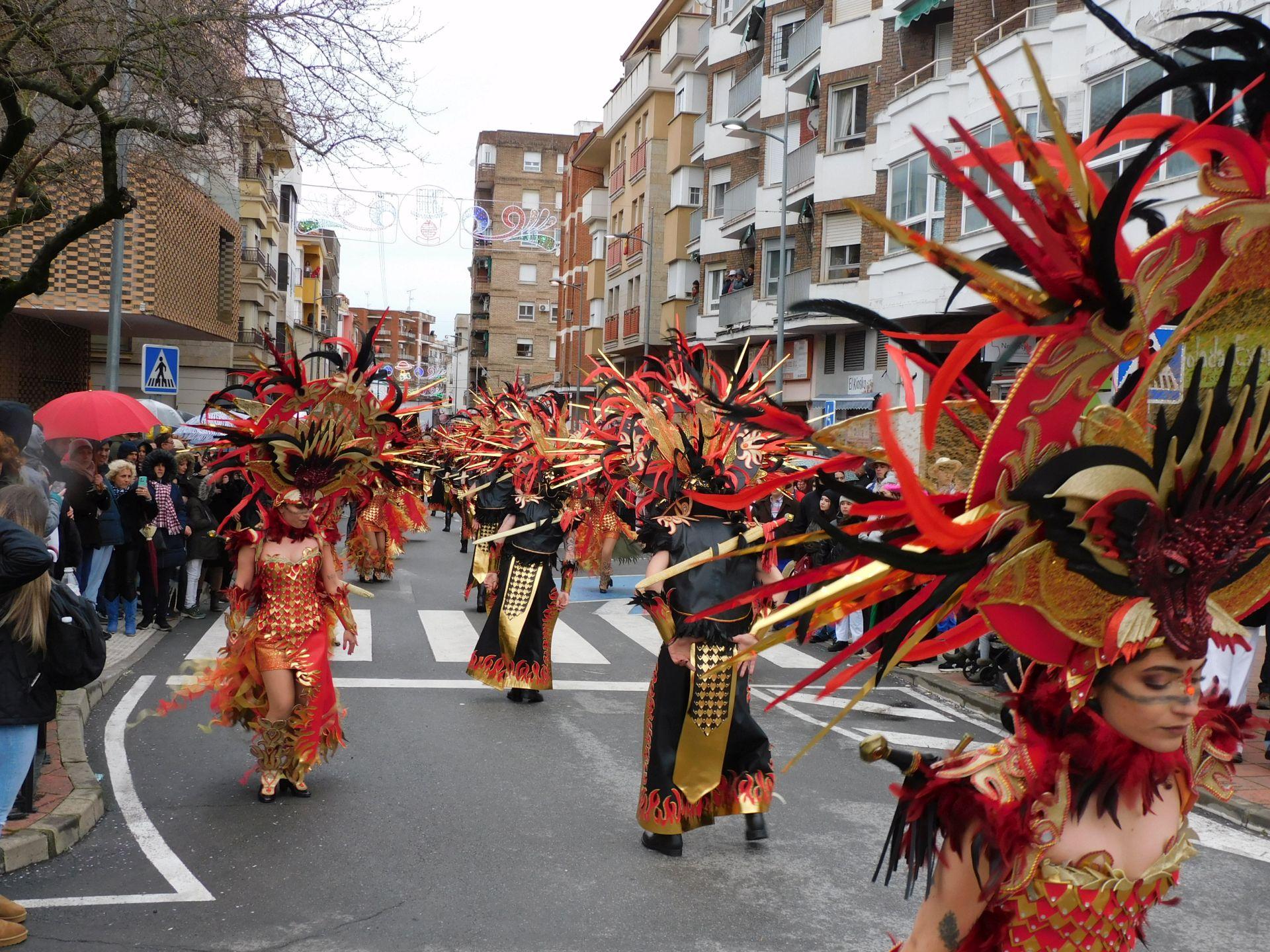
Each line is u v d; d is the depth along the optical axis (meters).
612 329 51.00
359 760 7.79
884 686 11.03
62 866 5.61
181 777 7.30
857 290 26.36
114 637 12.16
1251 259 1.78
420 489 7.96
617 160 52.16
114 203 11.43
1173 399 1.92
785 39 32.12
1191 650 2.01
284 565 6.81
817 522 1.85
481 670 9.70
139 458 13.92
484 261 89.19
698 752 5.85
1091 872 2.09
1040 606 1.94
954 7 21.27
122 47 11.00
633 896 5.34
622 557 17.97
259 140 13.45
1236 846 6.30
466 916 5.06
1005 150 1.82
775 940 4.85
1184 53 1.95
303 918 5.01
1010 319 1.72
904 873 5.70
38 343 25.80
